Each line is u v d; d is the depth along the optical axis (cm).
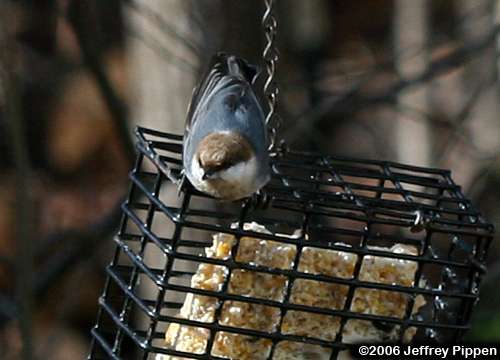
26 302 1207
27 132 1831
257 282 823
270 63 852
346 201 864
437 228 817
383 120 1841
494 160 1383
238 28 1231
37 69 1805
